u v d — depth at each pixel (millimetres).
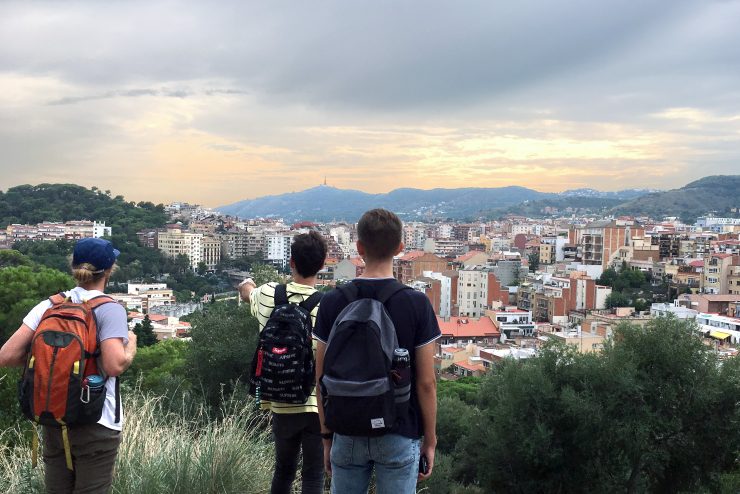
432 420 3408
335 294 3457
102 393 3584
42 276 23078
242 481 5359
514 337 76625
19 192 198375
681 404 18469
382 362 3145
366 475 3445
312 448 4520
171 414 7398
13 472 4973
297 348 4191
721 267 90938
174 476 5105
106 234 165500
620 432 17453
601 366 19156
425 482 18797
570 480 18375
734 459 18328
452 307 98438
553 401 18562
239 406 7180
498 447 19250
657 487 19453
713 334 62688
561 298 88125
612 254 116188
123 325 3711
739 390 17891
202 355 12742
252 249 191500
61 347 3467
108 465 3809
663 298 93062
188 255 169125
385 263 3496
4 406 8109
